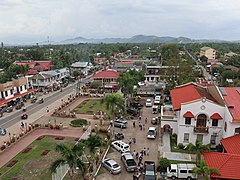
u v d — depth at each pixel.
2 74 84.44
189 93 50.00
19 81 76.06
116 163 36.31
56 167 29.09
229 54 199.25
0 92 68.38
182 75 89.56
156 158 39.97
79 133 51.03
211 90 52.00
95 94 84.50
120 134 47.97
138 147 43.94
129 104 69.00
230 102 42.00
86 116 61.91
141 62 124.19
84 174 31.00
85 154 40.59
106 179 34.06
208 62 167.25
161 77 97.75
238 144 35.69
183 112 42.97
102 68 146.00
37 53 166.50
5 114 63.81
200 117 42.81
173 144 45.19
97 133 50.19
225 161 31.28
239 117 37.59
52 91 91.25
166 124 48.03
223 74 109.62
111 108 51.59
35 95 83.56
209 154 34.09
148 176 32.94
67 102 72.62
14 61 141.50
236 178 29.09
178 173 34.16
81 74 119.75
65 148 29.47
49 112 65.06
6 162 38.75
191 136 43.53
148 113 63.72
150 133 47.81
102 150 41.78
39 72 100.12
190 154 41.16
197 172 29.81
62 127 54.00
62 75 109.25
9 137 48.56
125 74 74.12
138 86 84.81
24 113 64.56
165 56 145.88
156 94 80.81
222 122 42.19
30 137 49.00
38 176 34.53
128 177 34.69
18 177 34.34
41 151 42.56
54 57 158.38
